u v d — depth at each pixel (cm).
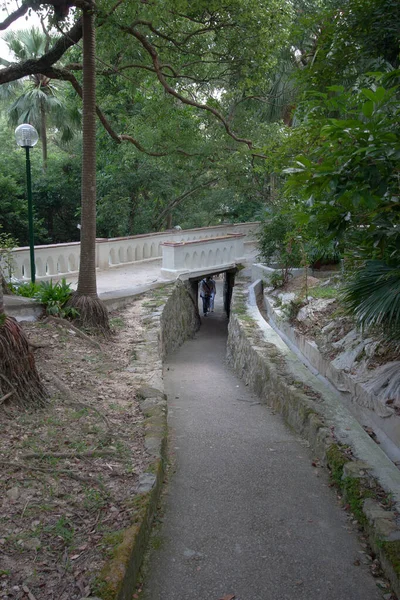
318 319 798
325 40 587
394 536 310
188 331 1459
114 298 1023
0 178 1956
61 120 2194
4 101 2591
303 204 488
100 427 453
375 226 405
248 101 1789
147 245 1652
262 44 1072
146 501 332
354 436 464
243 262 1680
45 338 693
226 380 894
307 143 575
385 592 287
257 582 296
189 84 1377
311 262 1188
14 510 309
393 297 381
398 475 388
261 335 908
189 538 338
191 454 487
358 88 534
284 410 612
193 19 1034
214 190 2430
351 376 554
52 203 2255
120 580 248
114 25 912
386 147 311
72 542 282
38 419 441
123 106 1772
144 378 617
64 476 357
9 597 238
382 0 527
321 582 296
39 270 1153
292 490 412
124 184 1934
